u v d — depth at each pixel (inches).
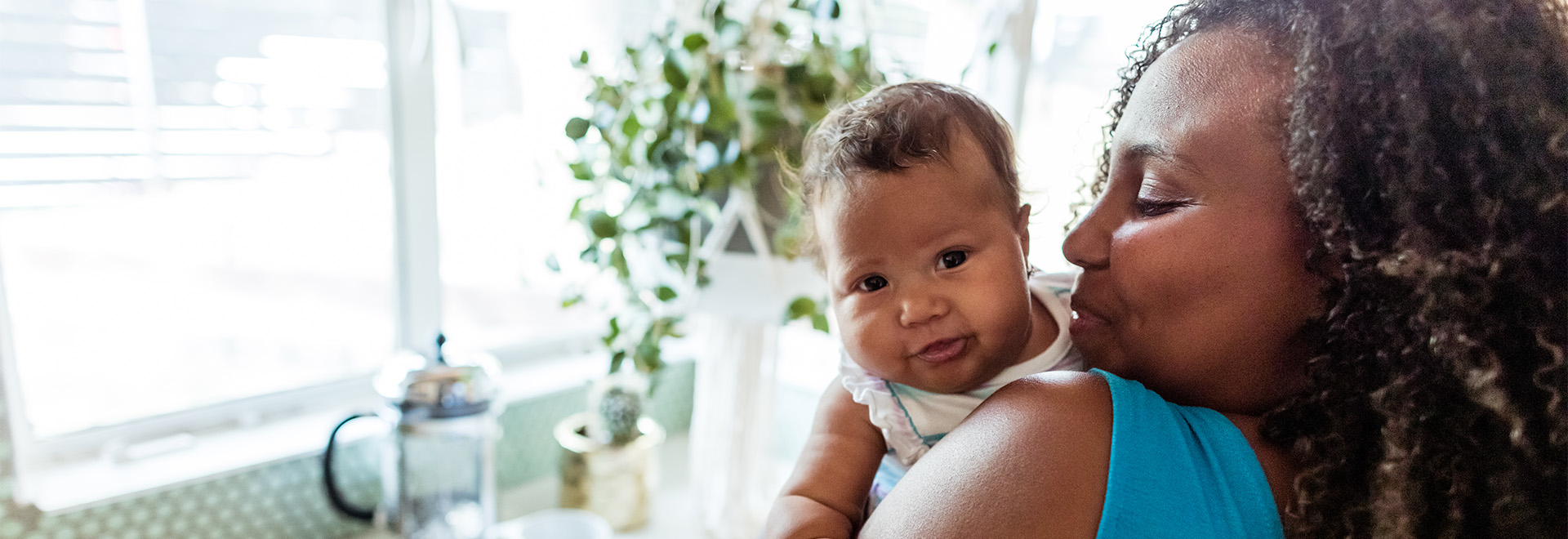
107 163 44.3
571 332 70.2
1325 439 19.3
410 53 53.9
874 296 24.8
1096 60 61.2
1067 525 18.6
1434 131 17.2
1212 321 19.9
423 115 55.6
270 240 51.2
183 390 50.5
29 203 42.6
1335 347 18.9
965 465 20.1
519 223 63.0
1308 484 19.1
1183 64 20.6
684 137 42.8
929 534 19.4
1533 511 17.2
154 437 49.5
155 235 47.0
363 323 56.7
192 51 45.6
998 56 63.4
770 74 40.8
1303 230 18.8
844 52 44.5
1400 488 17.9
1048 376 21.8
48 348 45.4
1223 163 19.2
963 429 21.5
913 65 60.2
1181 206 20.1
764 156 40.6
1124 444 19.2
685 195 42.9
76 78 42.4
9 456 40.3
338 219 53.8
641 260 48.5
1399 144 17.3
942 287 24.0
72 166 43.3
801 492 27.0
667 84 44.0
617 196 58.9
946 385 24.6
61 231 44.0
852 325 25.0
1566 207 16.6
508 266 63.5
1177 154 19.9
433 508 50.7
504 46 58.3
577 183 62.4
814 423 28.7
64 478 45.0
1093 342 22.9
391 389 46.3
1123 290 21.0
